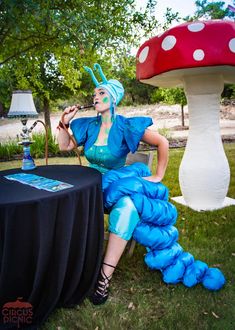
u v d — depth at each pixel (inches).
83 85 360.8
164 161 83.7
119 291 79.1
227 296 75.5
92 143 88.3
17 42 223.8
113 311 70.7
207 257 93.7
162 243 78.1
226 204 139.6
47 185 66.9
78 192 63.3
